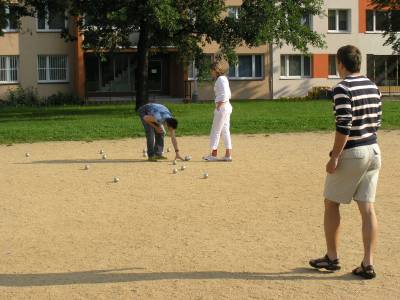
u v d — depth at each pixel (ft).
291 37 116.67
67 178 46.19
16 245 28.04
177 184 42.80
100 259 25.52
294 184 42.22
